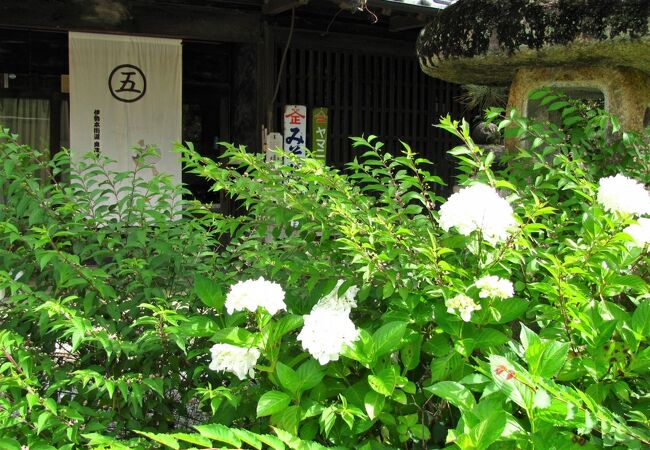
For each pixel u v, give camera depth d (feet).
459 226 7.16
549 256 6.89
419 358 7.54
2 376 7.13
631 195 7.14
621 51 10.50
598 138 10.61
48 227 8.59
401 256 7.53
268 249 8.99
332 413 6.50
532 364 6.23
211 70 29.04
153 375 8.29
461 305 6.75
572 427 6.20
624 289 7.72
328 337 6.54
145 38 26.50
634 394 6.85
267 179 8.68
